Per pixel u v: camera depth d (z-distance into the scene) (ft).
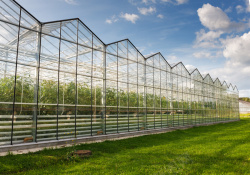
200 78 96.37
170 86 75.15
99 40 51.34
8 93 34.81
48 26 41.19
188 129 73.82
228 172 25.95
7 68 34.96
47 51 40.93
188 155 33.96
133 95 59.77
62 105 42.70
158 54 70.90
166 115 71.82
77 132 44.65
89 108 47.75
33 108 37.96
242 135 59.72
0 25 34.65
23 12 37.37
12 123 34.09
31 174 23.59
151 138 51.98
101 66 51.21
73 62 45.21
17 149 34.04
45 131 39.52
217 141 49.03
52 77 41.45
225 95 123.75
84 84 47.16
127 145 42.29
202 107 95.66
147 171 25.73
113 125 52.70
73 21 45.83
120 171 25.49
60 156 30.71
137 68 61.98
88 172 24.58
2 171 24.00
